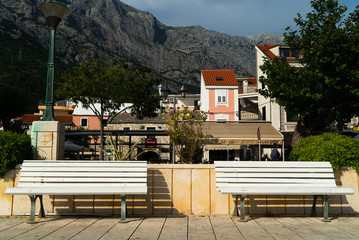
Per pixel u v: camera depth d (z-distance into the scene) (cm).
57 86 2473
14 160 729
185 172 786
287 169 738
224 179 727
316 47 1380
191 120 1152
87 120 5347
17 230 602
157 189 777
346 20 1420
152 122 4219
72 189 673
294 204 782
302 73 1369
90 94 2400
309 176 735
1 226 637
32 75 12756
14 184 744
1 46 17000
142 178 710
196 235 563
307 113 1367
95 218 725
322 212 782
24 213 745
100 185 700
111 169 713
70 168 708
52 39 849
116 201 765
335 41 1333
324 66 1341
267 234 573
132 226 638
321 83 1348
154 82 2655
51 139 797
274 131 1833
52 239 530
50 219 709
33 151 794
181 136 1128
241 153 2808
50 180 698
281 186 723
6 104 3609
